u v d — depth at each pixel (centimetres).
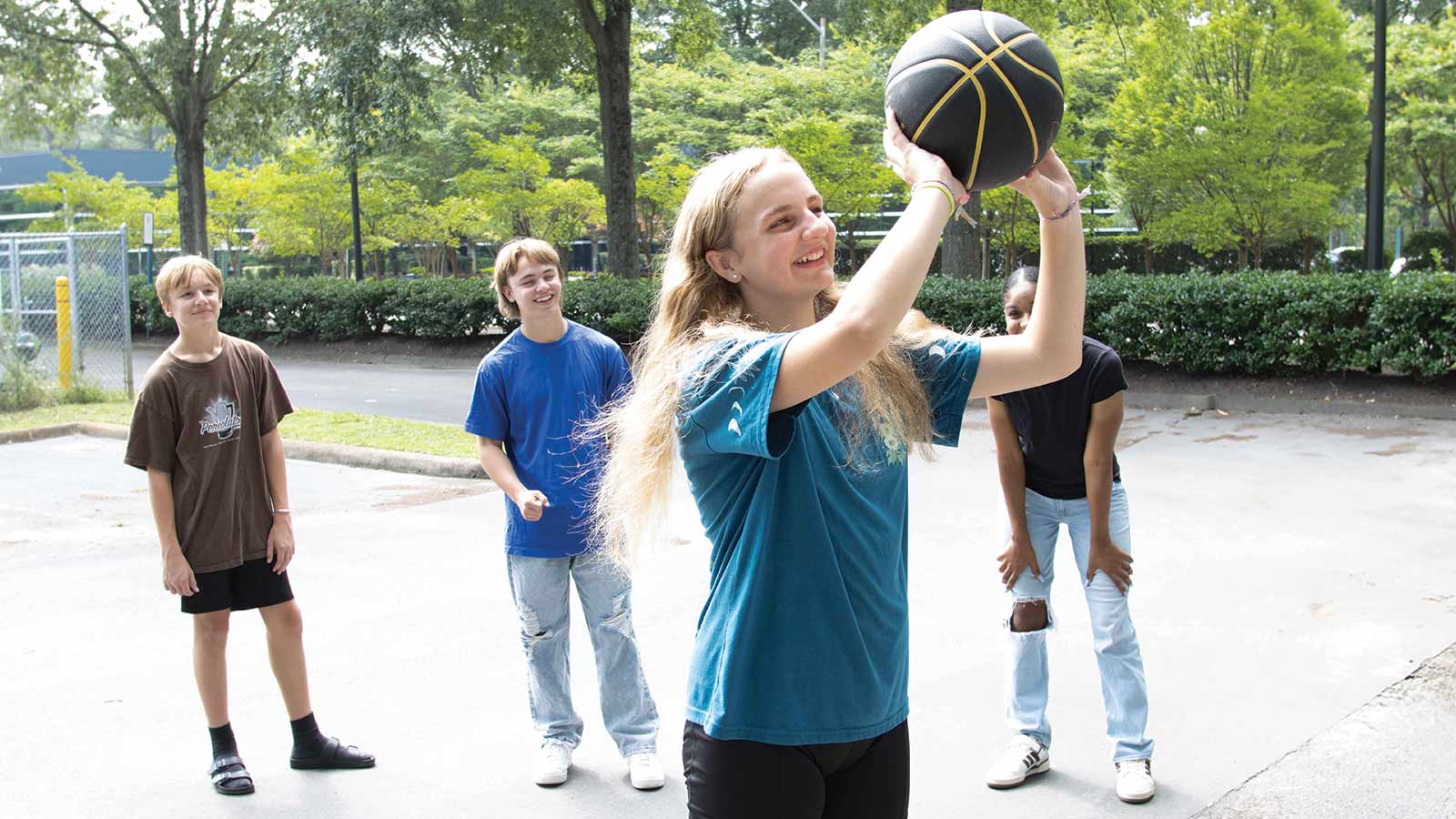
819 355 179
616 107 2108
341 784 444
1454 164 2759
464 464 1068
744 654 207
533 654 446
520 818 415
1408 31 2589
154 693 540
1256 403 1294
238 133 3044
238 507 435
